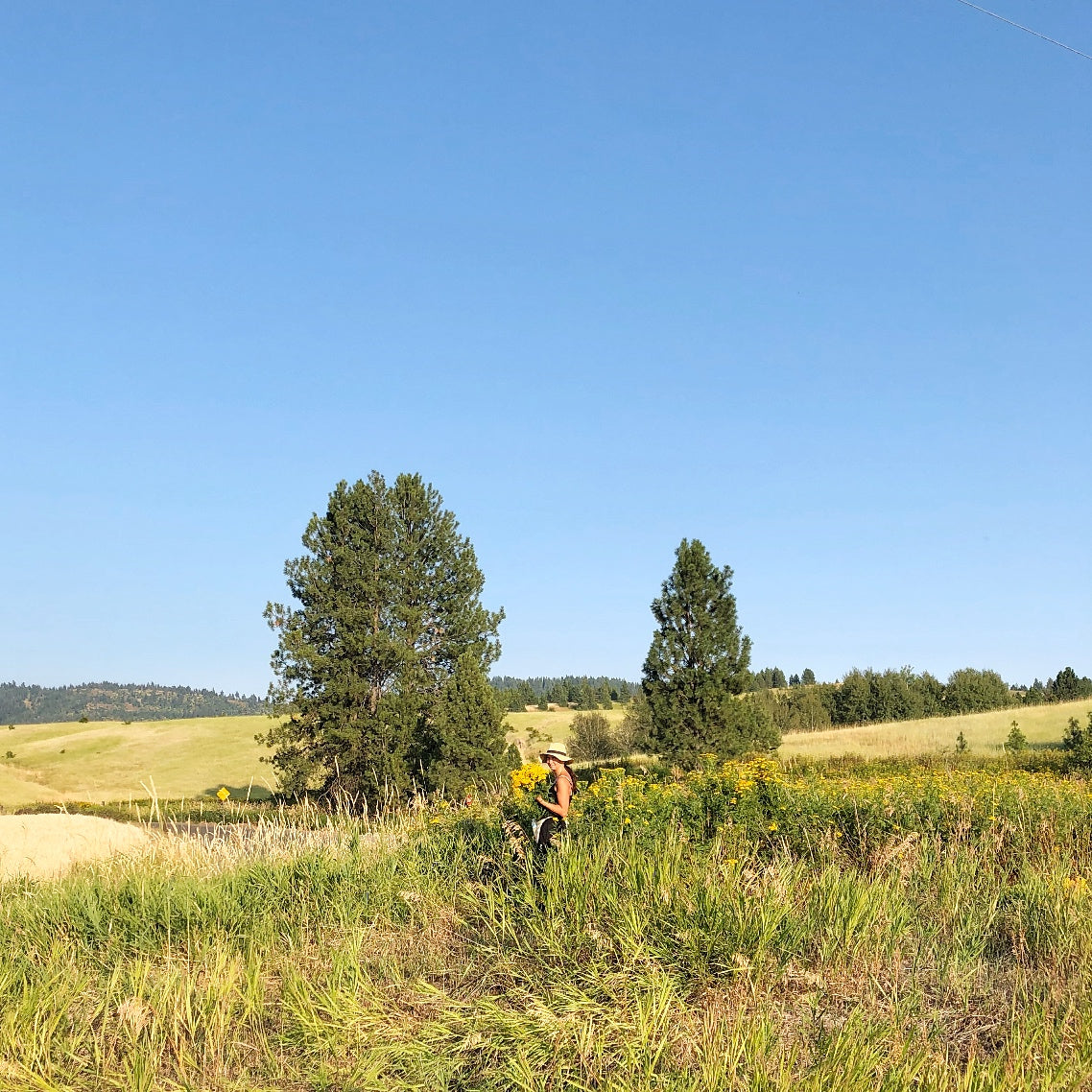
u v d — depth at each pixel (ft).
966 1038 16.06
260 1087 15.64
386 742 89.71
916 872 25.71
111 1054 16.88
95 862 31.73
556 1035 15.80
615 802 27.81
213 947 21.72
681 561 89.71
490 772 79.82
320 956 21.12
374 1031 17.22
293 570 95.76
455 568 98.58
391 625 96.22
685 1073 14.21
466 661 84.64
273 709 92.02
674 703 87.97
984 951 20.76
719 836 26.08
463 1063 16.19
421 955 21.03
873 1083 13.71
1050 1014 16.06
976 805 34.22
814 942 19.40
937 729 157.99
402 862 26.78
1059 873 24.54
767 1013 15.81
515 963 19.25
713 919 18.93
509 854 24.41
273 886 25.77
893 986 17.81
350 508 97.19
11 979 19.17
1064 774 85.87
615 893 20.52
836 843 30.22
